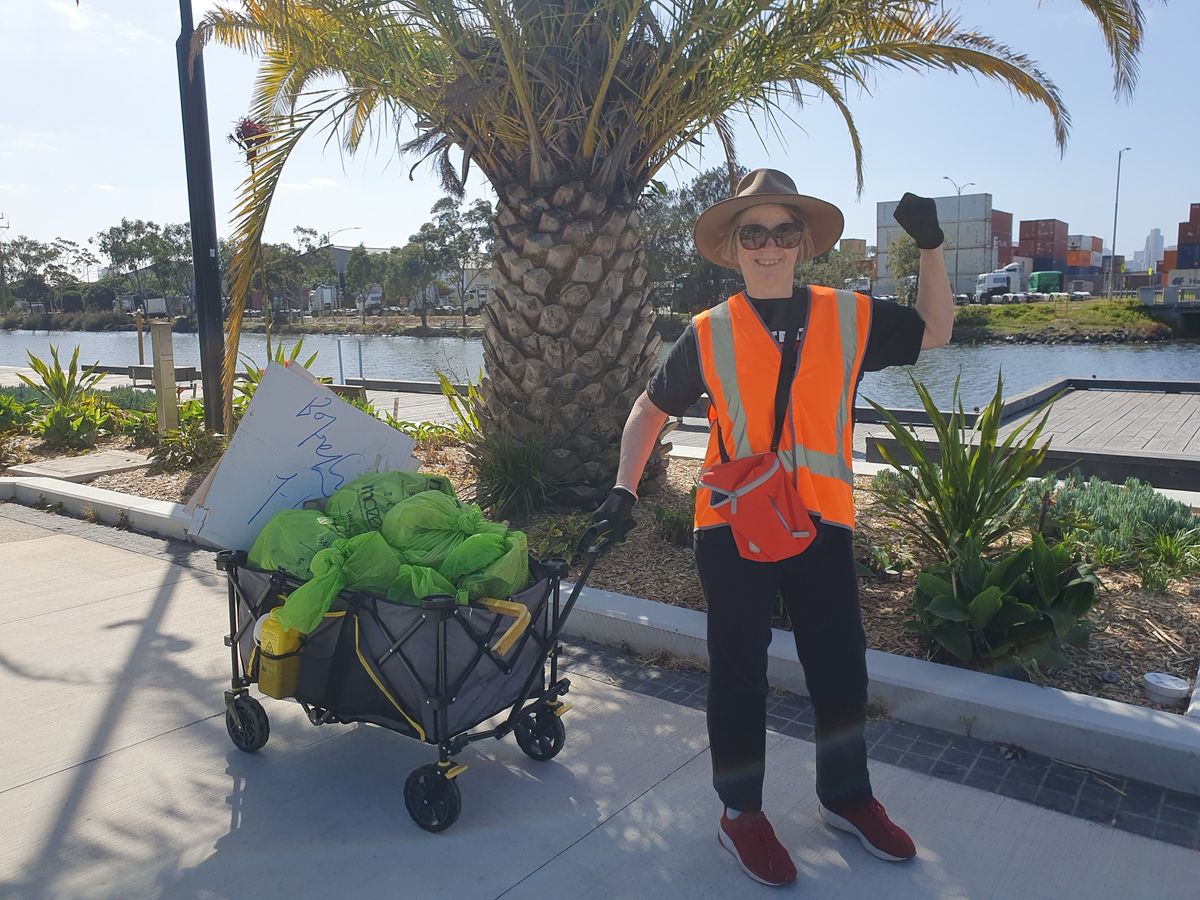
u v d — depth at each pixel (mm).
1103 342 44938
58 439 9102
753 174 2578
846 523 2436
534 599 2869
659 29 5070
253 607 3031
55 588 5090
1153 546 4590
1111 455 7363
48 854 2627
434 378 19641
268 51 6504
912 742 3240
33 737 3344
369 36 5262
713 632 2459
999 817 2758
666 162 6000
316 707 2955
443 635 2580
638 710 3537
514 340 5734
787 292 2488
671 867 2547
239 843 2680
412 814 2742
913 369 26922
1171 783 2900
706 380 2453
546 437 5730
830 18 5137
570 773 3066
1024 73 5754
